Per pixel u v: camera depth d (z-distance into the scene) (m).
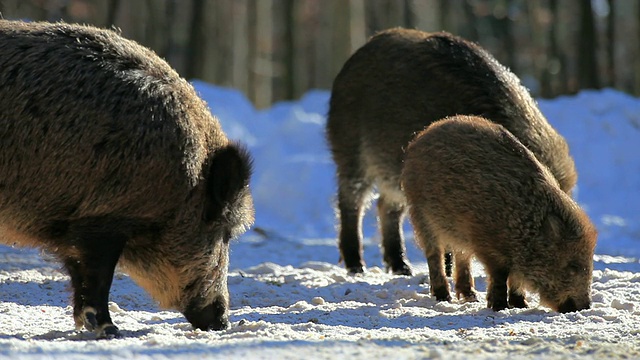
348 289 16.14
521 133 16.30
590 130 34.22
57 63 11.32
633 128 34.62
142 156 11.38
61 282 16.42
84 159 11.20
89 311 11.50
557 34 60.06
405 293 15.62
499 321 13.18
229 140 12.54
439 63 17.80
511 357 9.73
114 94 11.38
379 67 18.78
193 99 12.07
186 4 63.69
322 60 73.06
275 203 31.34
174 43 63.69
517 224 13.90
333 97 19.84
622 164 33.16
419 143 14.79
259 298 15.62
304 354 9.60
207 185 12.05
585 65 50.22
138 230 11.72
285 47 55.06
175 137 11.58
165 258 12.00
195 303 12.23
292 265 20.70
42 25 11.74
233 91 40.25
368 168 19.27
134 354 9.52
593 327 12.39
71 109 11.20
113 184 11.30
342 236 19.73
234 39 68.12
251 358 9.41
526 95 17.09
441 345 10.44
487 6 69.62
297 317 13.61
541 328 12.31
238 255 21.77
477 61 17.52
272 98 77.56
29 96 11.16
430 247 14.97
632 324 12.71
